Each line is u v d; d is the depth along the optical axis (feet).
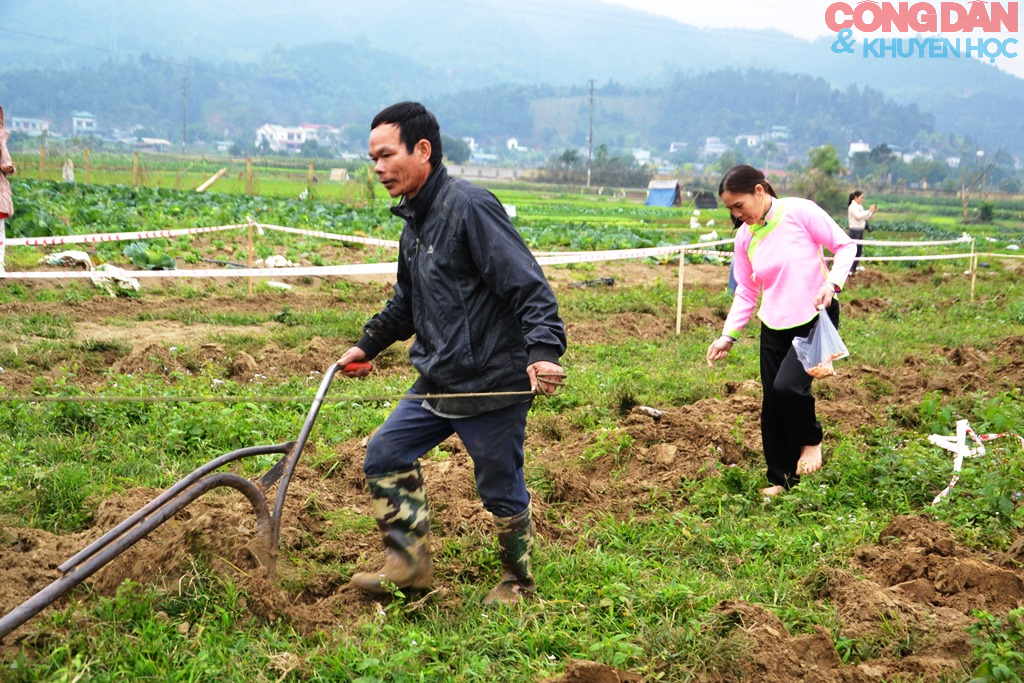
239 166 340.18
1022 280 65.72
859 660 12.94
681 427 22.79
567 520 17.78
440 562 15.37
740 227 19.79
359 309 40.50
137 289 40.29
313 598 14.23
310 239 67.41
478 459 13.75
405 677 11.81
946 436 22.93
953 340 38.93
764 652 12.51
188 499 12.26
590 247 85.10
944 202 295.28
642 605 13.94
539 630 13.15
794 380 18.72
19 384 24.44
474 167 444.55
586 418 23.86
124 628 12.43
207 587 13.29
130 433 20.43
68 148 174.29
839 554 16.34
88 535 15.03
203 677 11.65
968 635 13.09
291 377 26.71
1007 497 18.42
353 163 422.82
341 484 18.92
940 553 16.08
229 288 43.98
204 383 24.47
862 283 61.11
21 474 17.71
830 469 20.15
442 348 13.39
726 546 16.51
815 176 199.00
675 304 46.73
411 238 13.66
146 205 81.30
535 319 12.78
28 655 11.84
